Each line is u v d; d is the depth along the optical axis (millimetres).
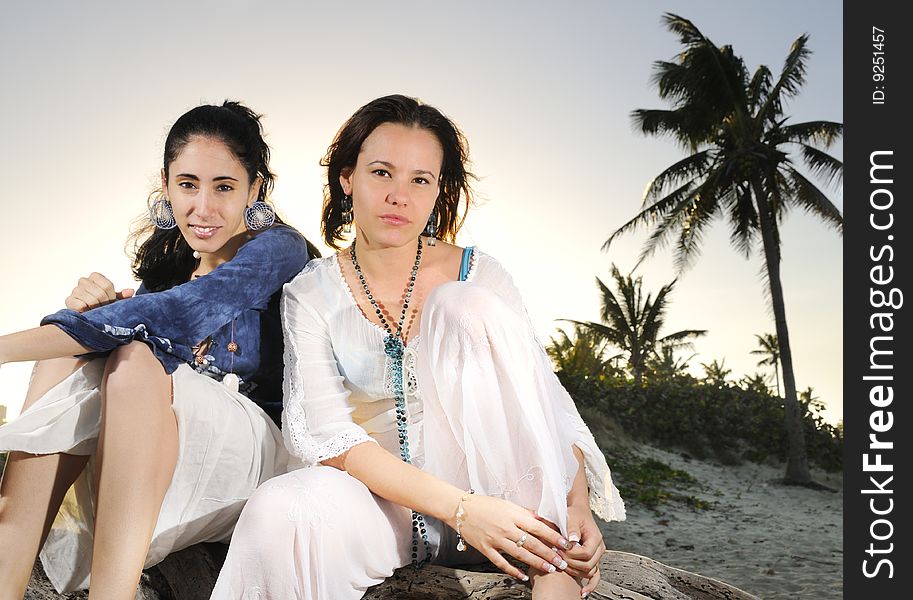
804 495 16688
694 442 18469
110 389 2037
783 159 23484
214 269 2580
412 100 2287
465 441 1965
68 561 2258
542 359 2100
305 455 2127
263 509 1892
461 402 1984
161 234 2814
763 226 23031
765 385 21250
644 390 19469
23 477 2086
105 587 1944
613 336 33688
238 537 1911
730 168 23484
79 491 2207
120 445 2002
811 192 23422
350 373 2285
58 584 2275
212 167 2559
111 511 1980
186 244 2811
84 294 2381
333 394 2195
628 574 2223
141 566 1996
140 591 2352
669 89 23562
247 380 2600
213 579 2311
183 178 2568
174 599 2381
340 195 2451
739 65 23812
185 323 2293
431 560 2166
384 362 2271
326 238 2541
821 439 19984
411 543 2117
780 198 23812
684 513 13867
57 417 2074
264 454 2359
